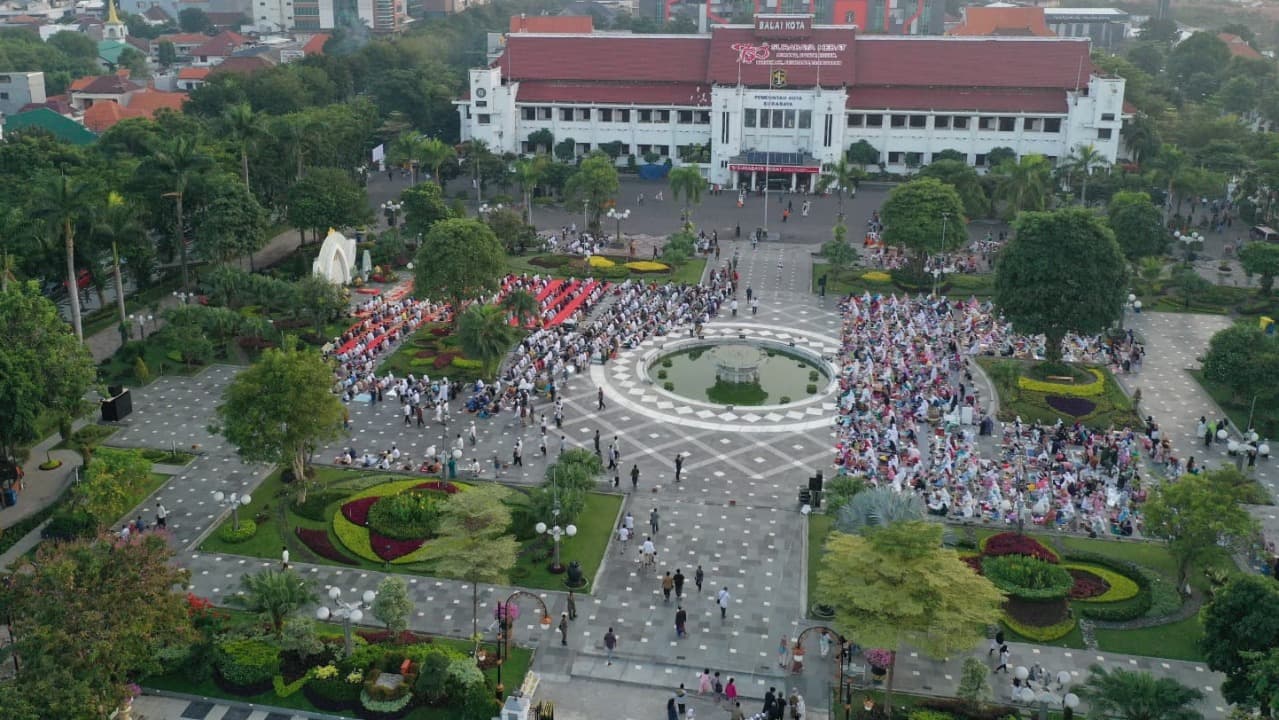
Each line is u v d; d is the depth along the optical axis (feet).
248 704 223.92
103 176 495.00
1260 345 369.09
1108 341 434.30
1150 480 322.55
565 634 241.76
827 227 629.51
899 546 212.02
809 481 311.68
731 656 240.94
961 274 529.45
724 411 370.53
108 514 274.57
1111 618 251.80
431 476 319.88
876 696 226.79
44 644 189.26
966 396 365.20
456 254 416.87
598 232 599.57
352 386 377.91
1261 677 186.60
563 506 280.51
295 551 279.08
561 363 402.11
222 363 408.67
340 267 488.02
